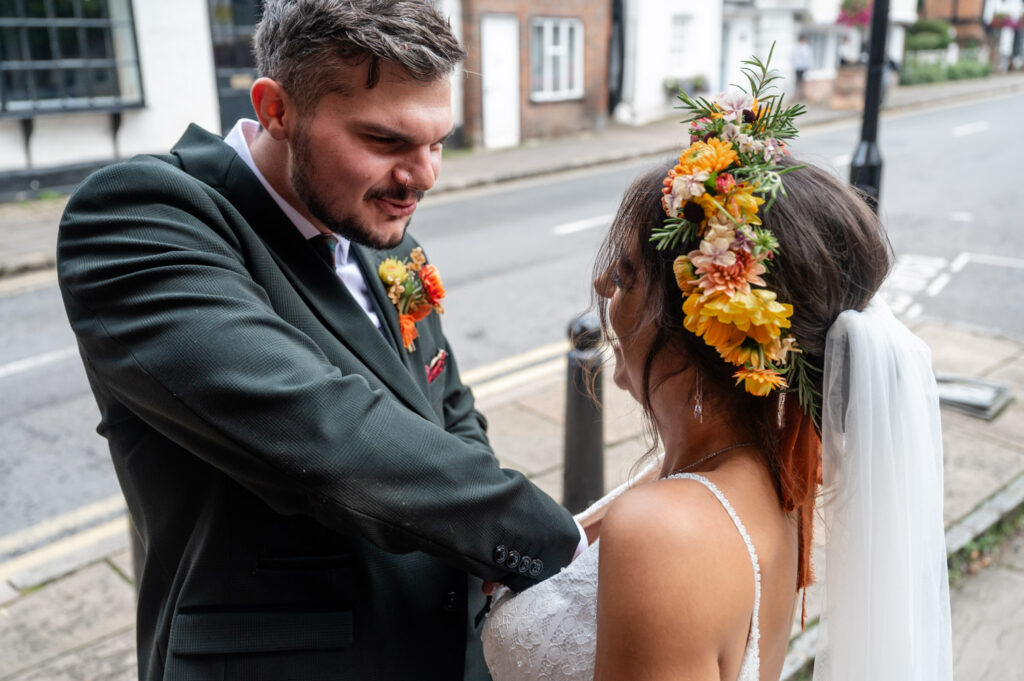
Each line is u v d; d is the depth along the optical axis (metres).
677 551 0.98
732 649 1.01
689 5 16.64
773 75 1.14
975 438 4.09
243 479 1.15
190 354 1.09
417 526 1.14
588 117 15.00
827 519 1.24
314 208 1.24
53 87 9.07
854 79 18.36
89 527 3.44
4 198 8.98
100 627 2.75
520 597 1.27
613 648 1.00
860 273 1.13
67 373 5.00
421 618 1.35
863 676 1.23
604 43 14.87
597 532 1.50
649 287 1.12
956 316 6.00
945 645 1.36
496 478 1.23
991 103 20.14
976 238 8.10
